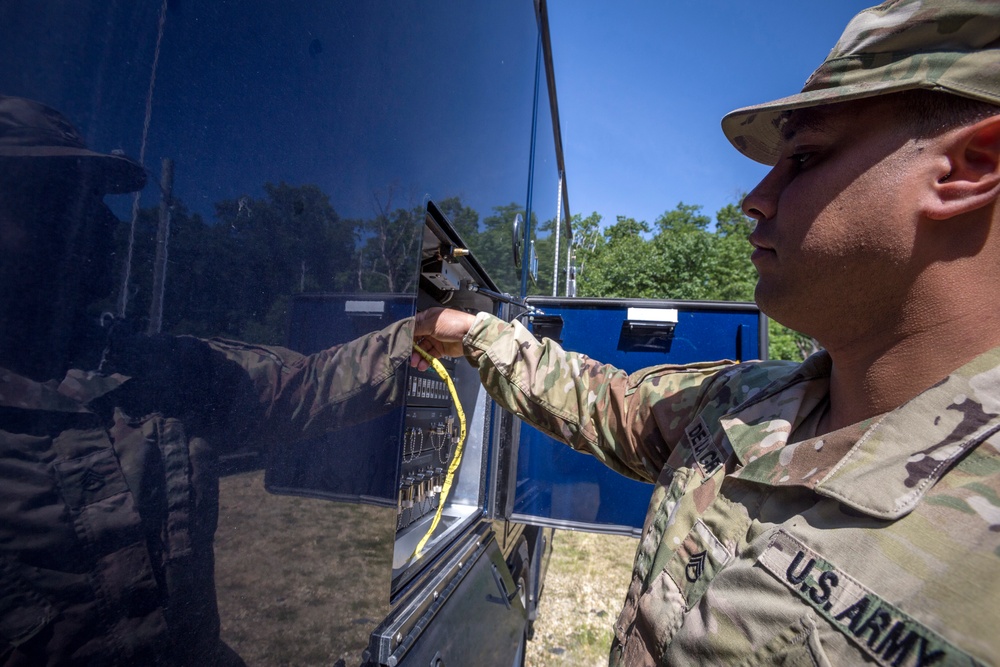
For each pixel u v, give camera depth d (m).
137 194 0.47
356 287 0.86
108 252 0.44
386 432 0.97
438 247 1.44
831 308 0.77
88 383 0.43
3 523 0.38
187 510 0.52
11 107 0.38
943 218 0.67
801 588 0.64
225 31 0.56
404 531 1.43
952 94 0.65
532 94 2.60
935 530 0.58
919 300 0.70
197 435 0.53
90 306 0.43
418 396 1.53
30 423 0.39
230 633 0.58
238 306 0.59
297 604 0.70
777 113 0.90
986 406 0.63
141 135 0.47
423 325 1.38
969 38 0.65
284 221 0.67
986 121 0.63
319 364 0.75
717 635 0.69
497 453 1.98
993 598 0.50
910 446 0.65
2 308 0.37
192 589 0.53
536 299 2.41
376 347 0.93
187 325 0.52
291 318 0.69
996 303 0.67
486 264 1.78
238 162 0.58
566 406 1.26
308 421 0.73
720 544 0.78
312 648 0.74
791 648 0.62
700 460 0.93
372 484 0.92
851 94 0.70
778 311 0.84
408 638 1.06
